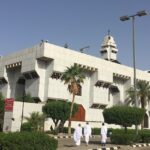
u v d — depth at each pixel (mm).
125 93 67875
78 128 23969
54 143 13562
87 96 59969
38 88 51875
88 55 59062
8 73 60781
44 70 53312
